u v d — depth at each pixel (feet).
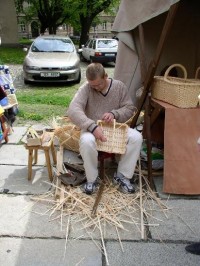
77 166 11.82
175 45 14.08
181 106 10.28
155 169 11.80
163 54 14.12
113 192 10.36
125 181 10.49
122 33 12.54
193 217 9.29
